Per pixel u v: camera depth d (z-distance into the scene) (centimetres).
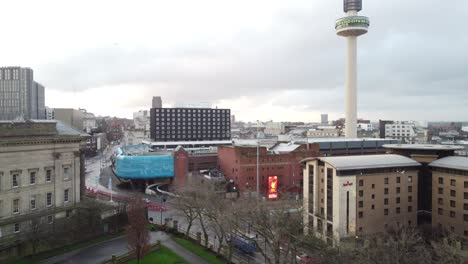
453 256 5800
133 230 6712
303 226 7694
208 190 10075
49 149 8356
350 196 8550
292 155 14650
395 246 5369
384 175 8925
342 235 8094
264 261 7212
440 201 9006
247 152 14262
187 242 8250
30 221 7438
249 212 7588
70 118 17650
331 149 18875
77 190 9056
